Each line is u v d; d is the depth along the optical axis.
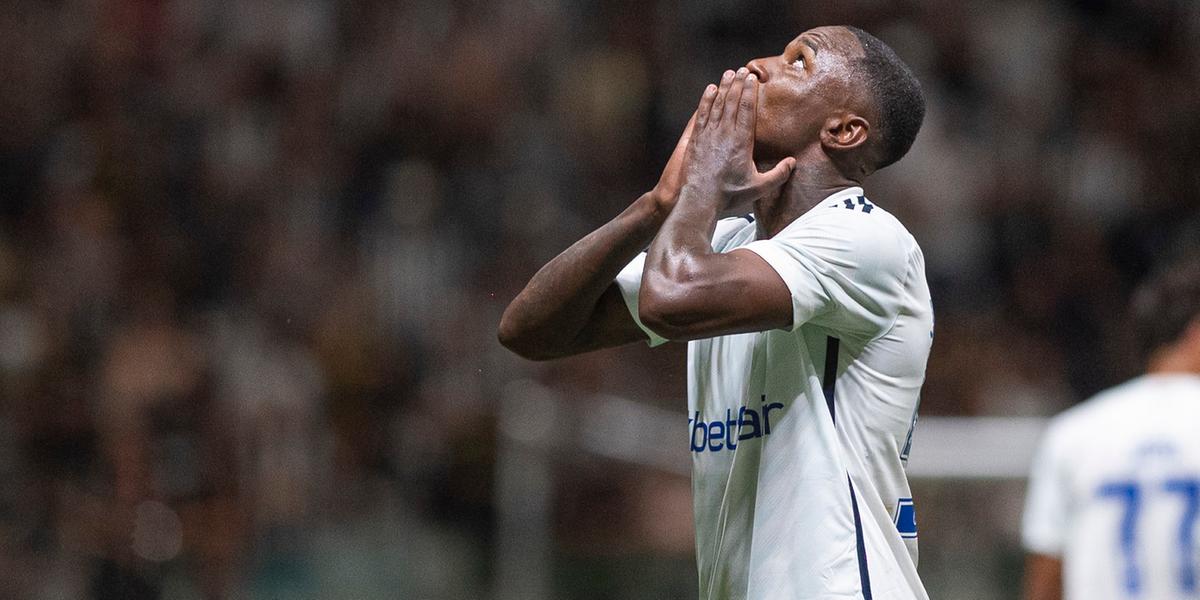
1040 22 41.22
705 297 9.21
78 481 25.53
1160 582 11.62
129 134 33.94
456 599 26.19
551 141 36.09
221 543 25.88
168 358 26.67
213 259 31.94
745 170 9.79
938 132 37.09
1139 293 12.98
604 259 10.17
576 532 24.23
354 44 36.59
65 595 24.83
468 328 30.61
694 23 39.59
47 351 27.55
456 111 35.00
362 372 29.77
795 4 39.81
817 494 9.70
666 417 24.91
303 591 26.12
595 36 38.59
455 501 27.64
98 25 35.69
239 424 27.08
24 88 34.59
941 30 39.53
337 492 28.25
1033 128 39.03
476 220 33.62
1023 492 22.12
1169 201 38.88
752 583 9.84
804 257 9.52
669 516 24.31
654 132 37.62
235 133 34.56
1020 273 36.00
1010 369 32.38
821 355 9.88
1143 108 40.62
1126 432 11.98
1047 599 12.43
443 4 37.34
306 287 30.88
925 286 10.30
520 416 24.42
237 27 36.38
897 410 10.03
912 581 10.10
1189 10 42.78
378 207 33.59
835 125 10.02
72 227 31.03
